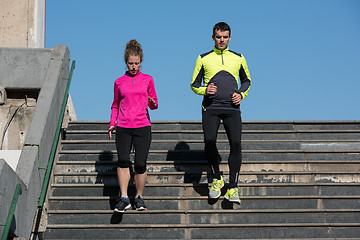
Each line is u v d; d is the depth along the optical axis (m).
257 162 6.90
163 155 7.21
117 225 5.93
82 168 6.96
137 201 6.00
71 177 6.74
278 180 6.67
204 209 6.24
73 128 8.03
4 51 7.36
